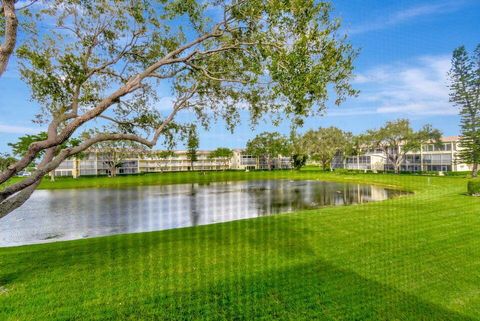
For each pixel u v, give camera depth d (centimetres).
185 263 866
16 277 767
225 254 948
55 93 809
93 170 10188
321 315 574
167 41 1008
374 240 1078
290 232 1235
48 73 793
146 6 891
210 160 12925
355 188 4097
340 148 8469
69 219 2100
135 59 1047
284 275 766
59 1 821
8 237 1603
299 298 641
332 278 743
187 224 1878
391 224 1353
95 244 1114
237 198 3166
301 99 724
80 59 867
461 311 585
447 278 734
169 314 582
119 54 972
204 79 1030
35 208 2658
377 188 4038
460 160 5469
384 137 6994
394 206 1898
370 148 8294
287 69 702
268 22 721
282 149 10212
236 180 6412
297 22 694
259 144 10831
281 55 693
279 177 6938
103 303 626
